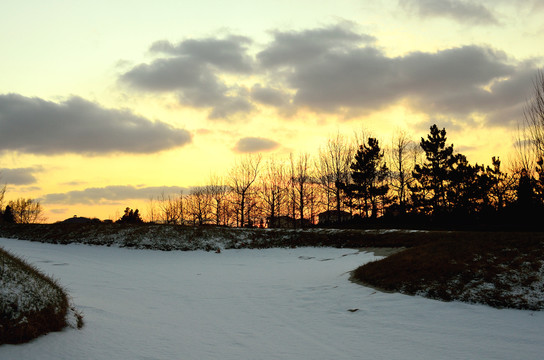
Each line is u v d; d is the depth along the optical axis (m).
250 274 24.64
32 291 10.66
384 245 30.98
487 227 34.50
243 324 12.95
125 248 35.91
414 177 51.41
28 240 39.69
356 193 51.59
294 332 11.97
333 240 35.47
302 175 59.28
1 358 7.99
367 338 11.20
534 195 35.09
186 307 15.59
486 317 12.40
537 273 14.55
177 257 32.81
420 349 10.09
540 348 9.73
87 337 10.09
